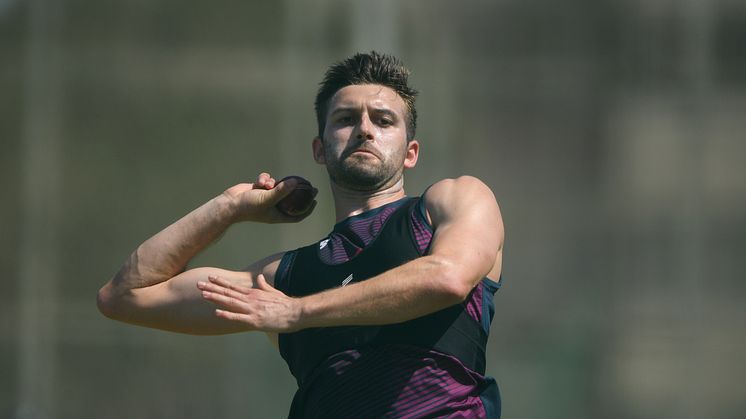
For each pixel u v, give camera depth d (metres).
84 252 42.84
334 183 13.28
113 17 44.16
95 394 40.78
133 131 43.62
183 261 13.47
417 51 44.41
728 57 45.00
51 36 44.03
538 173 43.72
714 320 42.31
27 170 43.41
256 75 43.84
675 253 43.00
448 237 11.47
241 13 44.12
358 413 11.82
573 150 43.88
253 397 39.22
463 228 11.59
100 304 13.56
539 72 44.62
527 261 42.53
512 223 43.09
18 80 43.88
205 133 43.62
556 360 41.09
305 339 12.41
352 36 44.28
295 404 12.61
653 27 45.28
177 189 43.22
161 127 43.59
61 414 40.81
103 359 41.00
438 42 44.53
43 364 41.38
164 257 13.38
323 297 11.11
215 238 13.48
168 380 40.03
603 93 44.50
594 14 45.09
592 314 41.97
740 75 44.91
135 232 43.12
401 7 44.56
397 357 11.85
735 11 45.28
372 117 13.20
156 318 13.43
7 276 42.56
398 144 13.16
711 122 44.44
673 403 41.44
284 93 43.78
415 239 12.16
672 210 43.50
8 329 41.97
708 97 44.69
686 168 43.81
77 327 41.75
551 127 44.12
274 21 44.12
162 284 13.49
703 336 42.03
